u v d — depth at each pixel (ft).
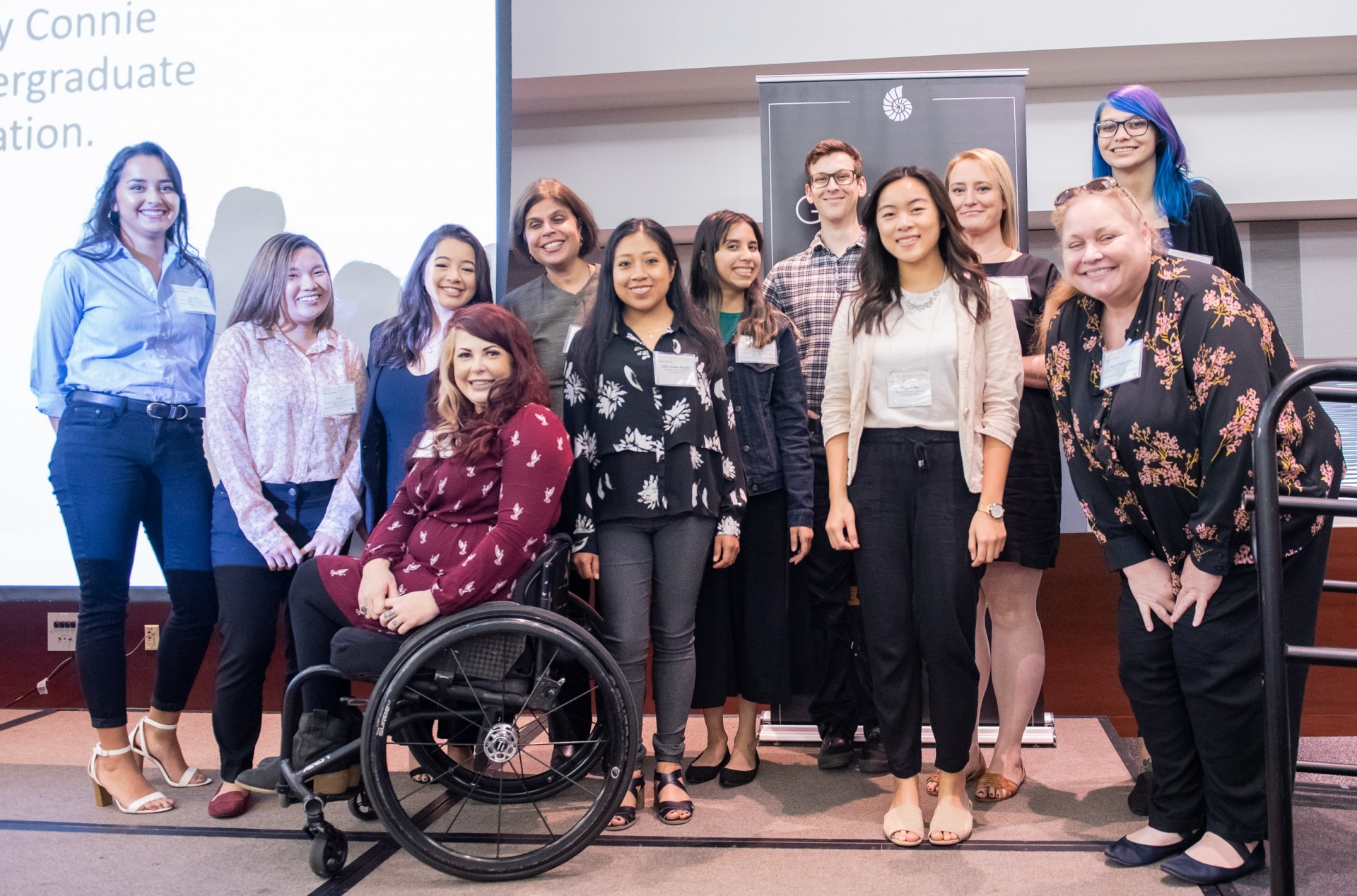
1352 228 13.61
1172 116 12.89
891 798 8.00
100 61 9.67
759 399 8.32
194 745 9.84
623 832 7.25
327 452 8.41
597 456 7.43
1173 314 6.07
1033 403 8.13
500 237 9.28
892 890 6.08
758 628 8.35
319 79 9.46
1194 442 6.02
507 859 6.30
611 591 7.36
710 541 7.57
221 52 9.55
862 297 7.21
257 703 8.02
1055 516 8.11
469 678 6.44
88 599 7.98
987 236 8.69
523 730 6.68
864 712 9.00
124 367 8.44
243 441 8.14
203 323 8.96
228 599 7.93
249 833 7.36
